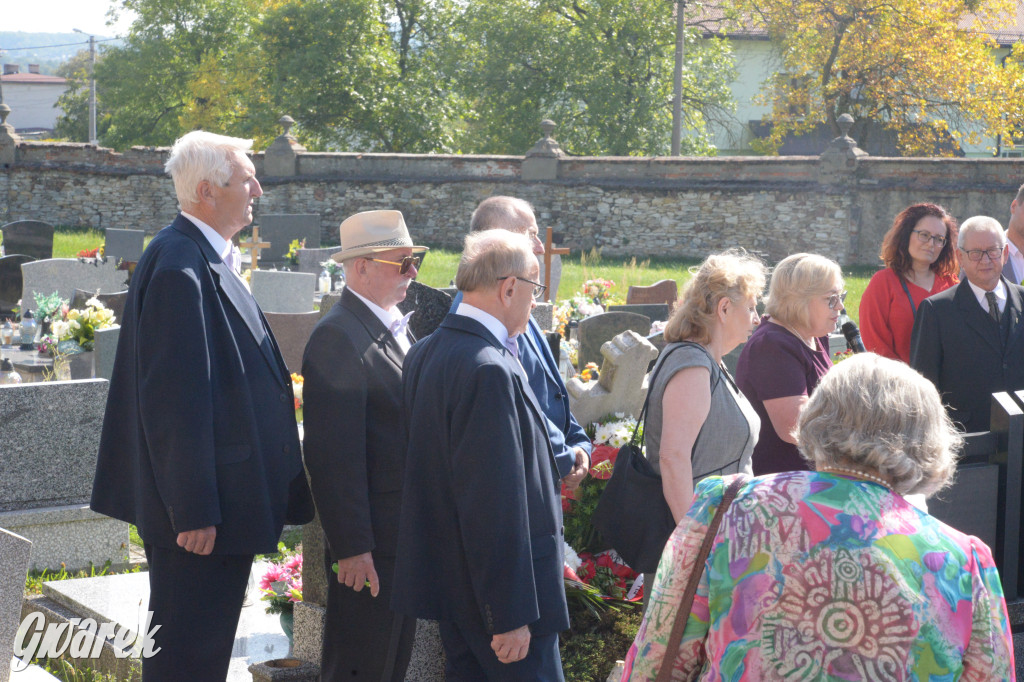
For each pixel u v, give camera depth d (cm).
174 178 283
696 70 3048
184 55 3653
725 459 296
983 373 432
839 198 2128
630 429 416
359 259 297
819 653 161
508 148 3042
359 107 3080
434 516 254
